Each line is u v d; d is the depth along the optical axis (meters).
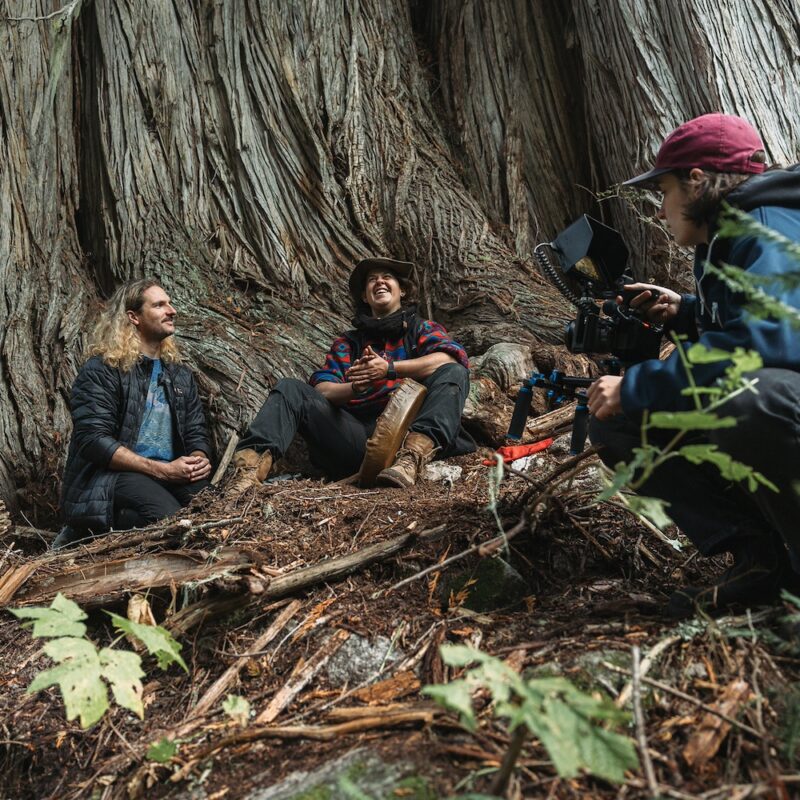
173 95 6.04
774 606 2.21
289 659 2.48
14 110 5.72
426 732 1.96
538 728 1.42
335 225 5.98
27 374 5.03
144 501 3.89
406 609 2.61
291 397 4.16
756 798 1.58
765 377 1.92
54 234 5.64
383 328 4.46
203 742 2.21
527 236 6.31
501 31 6.70
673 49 5.51
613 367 2.89
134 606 2.80
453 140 6.66
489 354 5.01
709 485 2.33
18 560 3.36
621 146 5.73
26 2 5.92
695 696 1.93
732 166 2.26
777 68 5.45
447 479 3.80
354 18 6.59
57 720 2.53
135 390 4.22
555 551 2.79
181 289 5.56
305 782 1.85
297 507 3.35
